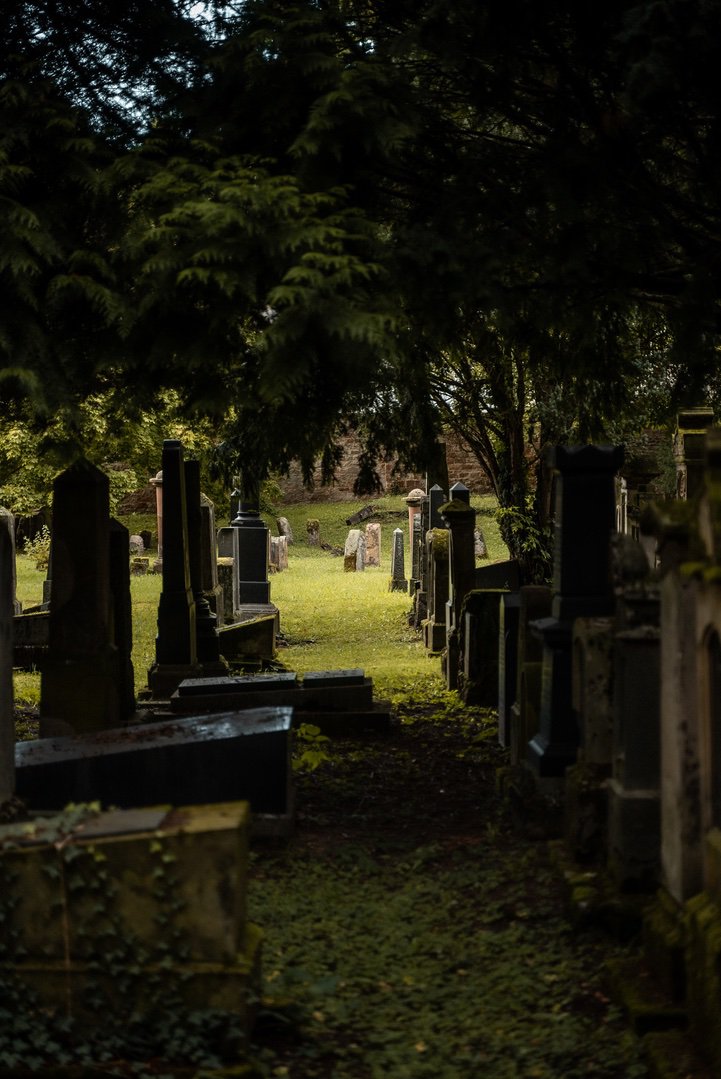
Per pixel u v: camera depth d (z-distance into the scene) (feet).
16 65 29.63
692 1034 15.83
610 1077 15.49
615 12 28.32
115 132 30.19
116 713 36.45
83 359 28.58
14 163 28.27
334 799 32.09
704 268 31.01
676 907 17.76
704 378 33.04
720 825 16.99
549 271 30.55
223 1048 14.94
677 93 27.22
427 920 21.91
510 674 37.70
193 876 15.07
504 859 25.05
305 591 101.65
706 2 25.20
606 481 26.68
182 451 49.96
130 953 15.07
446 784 33.94
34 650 60.23
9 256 26.16
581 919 20.20
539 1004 17.90
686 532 17.52
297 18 29.40
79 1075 14.23
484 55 30.40
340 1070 15.70
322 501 178.70
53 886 15.05
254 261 26.45
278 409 30.42
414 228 29.40
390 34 33.17
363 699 41.39
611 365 41.22
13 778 22.44
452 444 173.06
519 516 64.44
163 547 49.62
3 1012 14.87
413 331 32.24
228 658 61.41
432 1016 17.56
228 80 29.66
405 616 83.97
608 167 31.09
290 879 24.50
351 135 28.45
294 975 18.02
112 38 30.55
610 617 24.47
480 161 33.14
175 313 27.78
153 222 27.48
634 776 20.63
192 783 26.37
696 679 17.51
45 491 104.99
